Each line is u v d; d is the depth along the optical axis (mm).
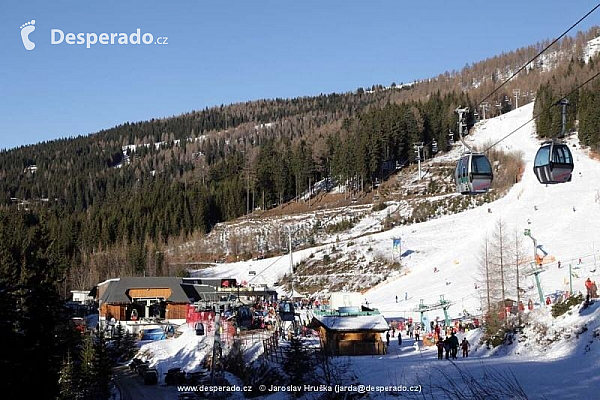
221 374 52906
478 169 39750
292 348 41719
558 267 75375
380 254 107438
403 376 36500
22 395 44250
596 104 155375
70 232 145125
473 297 73750
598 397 25094
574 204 110375
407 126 179875
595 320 39125
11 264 51844
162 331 82188
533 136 182125
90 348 50969
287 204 171125
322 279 104625
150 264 127812
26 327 47094
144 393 53219
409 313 73438
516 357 40688
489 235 103875
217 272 122562
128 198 189000
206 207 165000
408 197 147750
